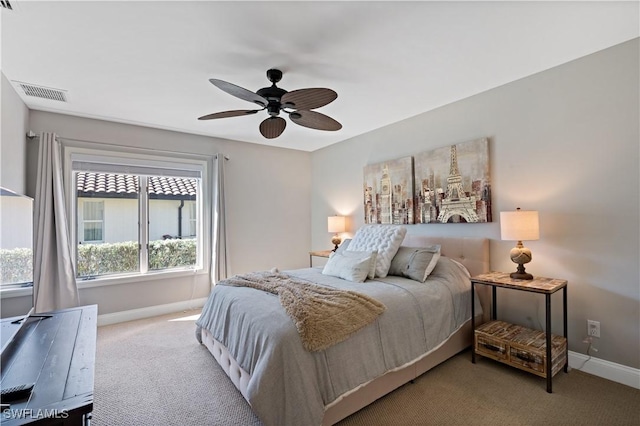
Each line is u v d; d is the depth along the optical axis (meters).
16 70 2.39
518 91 2.70
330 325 1.73
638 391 2.06
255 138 4.46
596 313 2.28
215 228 4.19
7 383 1.18
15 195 1.91
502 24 1.90
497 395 2.04
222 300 2.40
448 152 3.19
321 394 1.62
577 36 2.05
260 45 2.09
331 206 4.88
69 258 3.25
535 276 2.60
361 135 4.30
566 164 2.43
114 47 2.09
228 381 2.24
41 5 1.65
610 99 2.21
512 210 2.75
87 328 1.81
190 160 4.16
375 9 1.74
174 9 1.71
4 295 1.83
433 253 2.74
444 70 2.50
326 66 2.39
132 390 2.13
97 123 3.53
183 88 2.74
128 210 3.79
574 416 1.82
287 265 5.04
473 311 2.52
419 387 2.13
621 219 2.17
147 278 3.80
